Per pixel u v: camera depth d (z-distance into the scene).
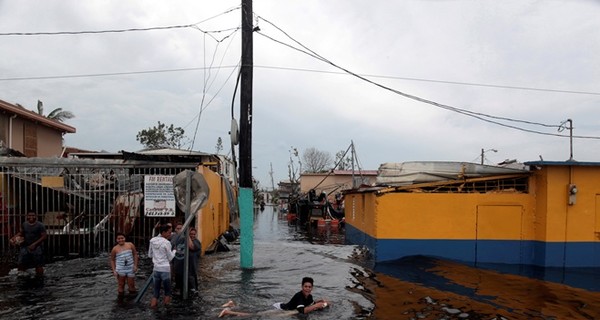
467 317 8.06
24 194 15.66
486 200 13.80
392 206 13.80
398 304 8.91
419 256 13.70
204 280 11.13
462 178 14.12
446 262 13.27
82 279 10.88
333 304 8.93
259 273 12.08
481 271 12.23
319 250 16.95
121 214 15.16
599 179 13.31
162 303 8.97
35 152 23.36
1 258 13.46
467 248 13.71
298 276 11.70
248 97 12.56
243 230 12.76
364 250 15.96
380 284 10.66
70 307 8.55
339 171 52.25
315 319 7.97
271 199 108.75
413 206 13.80
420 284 10.65
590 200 13.25
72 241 15.20
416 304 8.91
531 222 13.71
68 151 28.53
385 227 13.75
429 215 13.80
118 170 15.31
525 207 13.78
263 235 25.02
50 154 25.30
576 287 10.46
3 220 14.68
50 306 8.60
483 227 13.76
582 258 13.05
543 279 11.33
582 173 13.28
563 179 13.23
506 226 13.75
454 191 14.16
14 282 10.53
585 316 8.16
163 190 13.88
